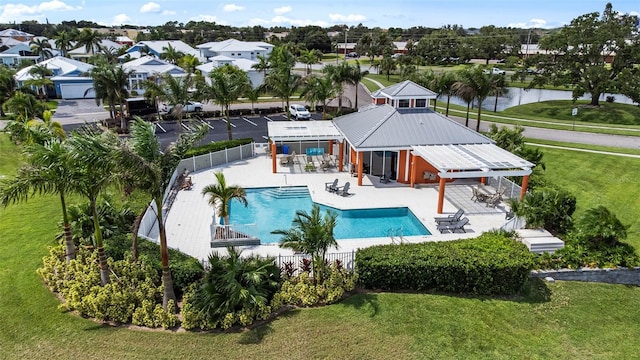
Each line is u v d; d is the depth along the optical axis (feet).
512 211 72.33
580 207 82.74
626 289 57.47
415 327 47.44
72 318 48.06
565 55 229.04
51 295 52.06
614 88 210.18
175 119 164.35
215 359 42.32
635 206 82.28
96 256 55.88
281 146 121.49
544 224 68.13
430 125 97.45
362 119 107.14
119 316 47.60
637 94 203.31
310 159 114.93
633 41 222.07
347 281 53.72
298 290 51.96
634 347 46.06
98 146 42.96
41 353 42.60
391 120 97.86
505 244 57.57
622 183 92.89
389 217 81.51
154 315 47.24
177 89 130.93
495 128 106.22
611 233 59.88
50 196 84.23
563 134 138.82
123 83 143.54
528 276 56.49
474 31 619.26
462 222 72.02
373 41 416.26
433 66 387.34
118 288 49.85
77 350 43.06
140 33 515.91
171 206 83.05
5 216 74.69
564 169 102.27
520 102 262.26
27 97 140.87
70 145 44.34
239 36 539.29
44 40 336.29
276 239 72.08
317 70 313.73
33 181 46.42
